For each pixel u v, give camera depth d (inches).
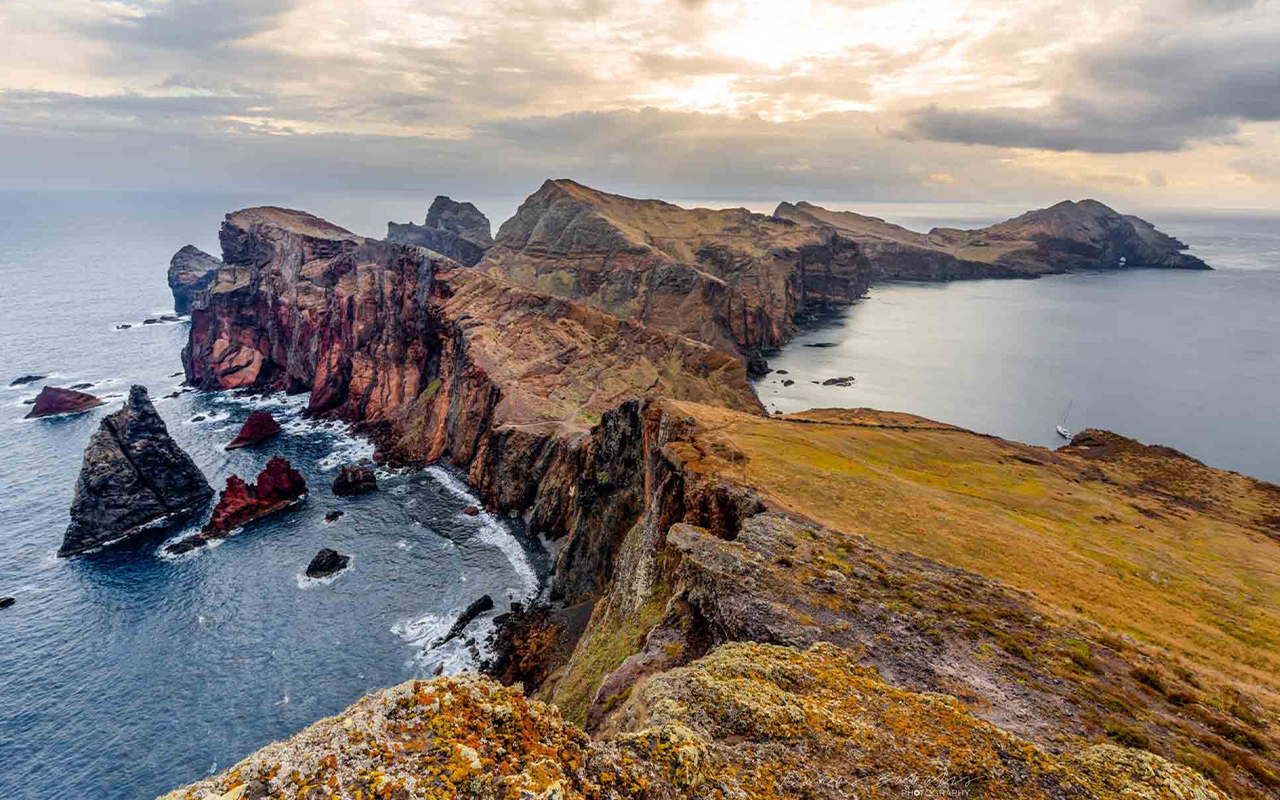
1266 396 7165.4
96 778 2176.4
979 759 629.6
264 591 3193.9
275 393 6786.4
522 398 4687.5
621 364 5467.5
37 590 3191.4
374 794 401.1
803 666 831.1
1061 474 2893.7
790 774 585.6
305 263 7194.9
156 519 3900.1
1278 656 1275.8
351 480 4345.5
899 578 1285.7
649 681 823.1
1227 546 2090.3
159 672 2642.7
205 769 2213.3
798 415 4276.6
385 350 5964.6
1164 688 941.2
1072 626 1157.1
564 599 3115.2
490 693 521.7
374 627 2940.5
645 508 2571.4
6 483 4498.0
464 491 4453.7
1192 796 616.1
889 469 2452.0
